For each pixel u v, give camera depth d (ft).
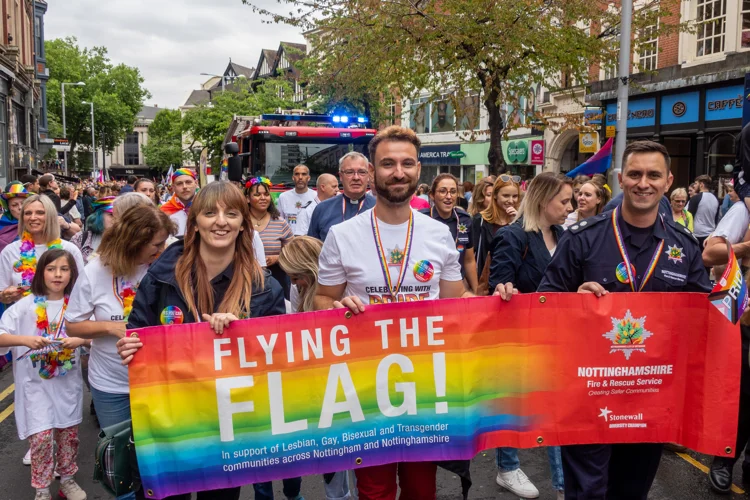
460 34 43.06
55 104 235.40
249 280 9.68
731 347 10.05
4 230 22.63
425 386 9.89
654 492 14.29
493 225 18.01
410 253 9.94
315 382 9.59
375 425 9.78
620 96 37.93
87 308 11.59
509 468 14.34
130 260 11.55
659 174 9.91
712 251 13.89
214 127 130.93
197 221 9.36
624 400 10.39
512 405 10.27
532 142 72.54
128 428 9.19
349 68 49.37
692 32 49.34
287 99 129.18
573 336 10.29
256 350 9.38
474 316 10.02
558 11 46.24
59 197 41.19
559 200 13.57
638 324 10.30
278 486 15.17
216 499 9.76
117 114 248.32
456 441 9.95
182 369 9.17
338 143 39.75
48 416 13.79
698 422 10.29
